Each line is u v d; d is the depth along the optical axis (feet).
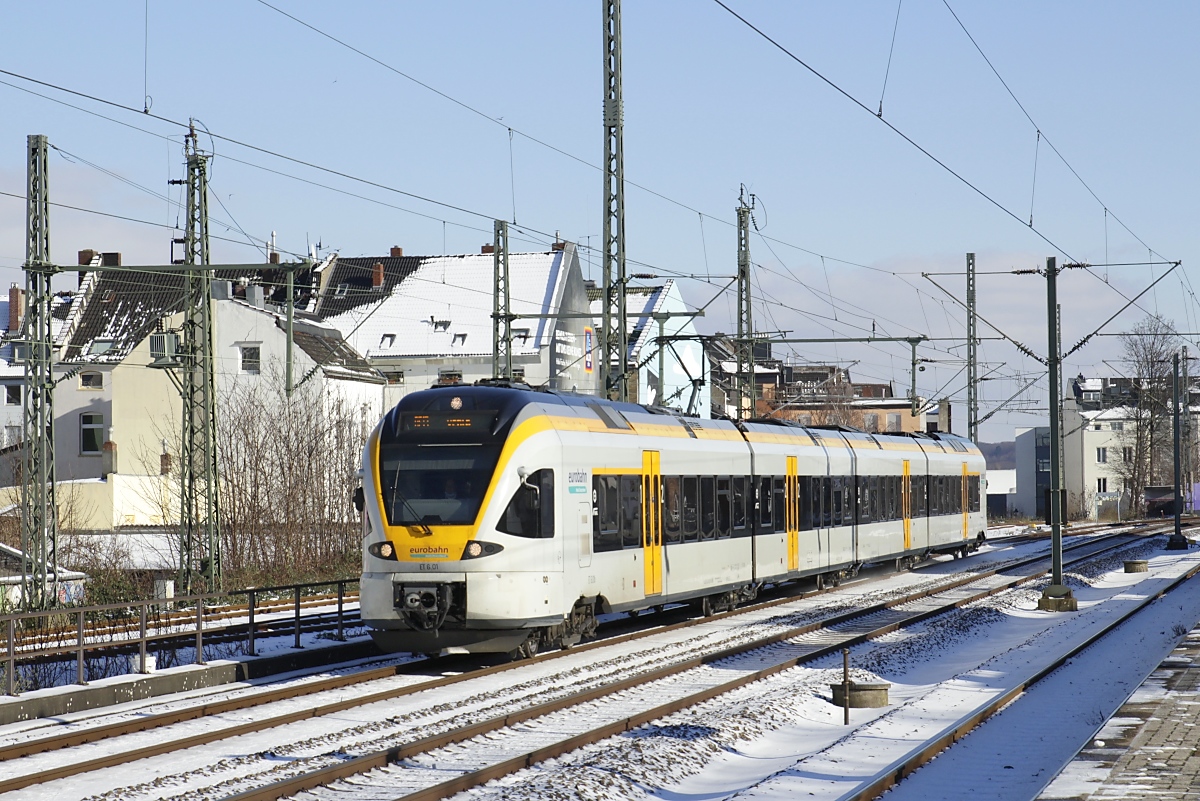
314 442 137.18
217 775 37.81
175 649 65.26
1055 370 94.48
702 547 79.10
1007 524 240.32
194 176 103.50
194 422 105.19
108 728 44.06
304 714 47.73
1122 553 158.10
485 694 53.26
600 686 52.85
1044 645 71.46
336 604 95.04
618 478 68.74
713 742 43.16
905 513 121.08
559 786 35.60
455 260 224.94
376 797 34.91
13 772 38.09
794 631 74.59
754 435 89.56
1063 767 35.88
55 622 80.33
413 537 60.03
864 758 41.01
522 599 59.82
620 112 93.25
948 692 54.13
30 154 91.04
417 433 61.93
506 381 66.69
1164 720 43.14
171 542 125.08
